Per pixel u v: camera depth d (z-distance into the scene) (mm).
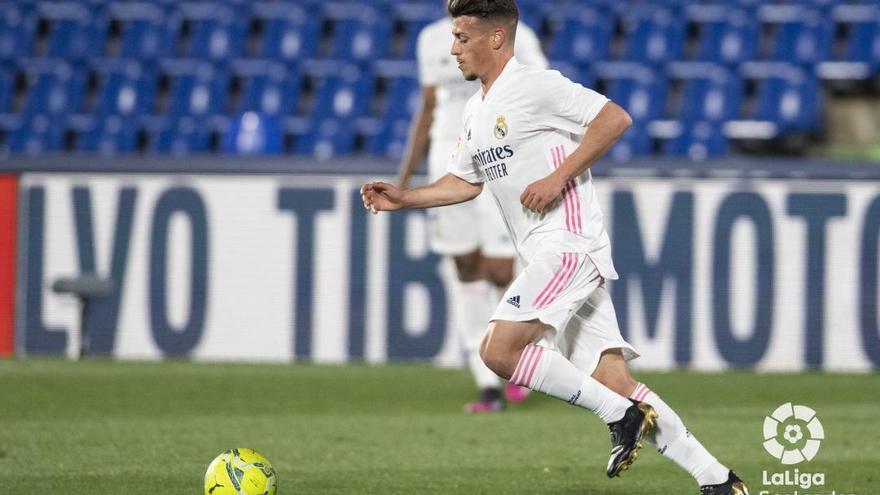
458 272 26484
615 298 33219
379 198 16000
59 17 53062
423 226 33750
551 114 15109
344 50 51125
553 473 18750
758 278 32844
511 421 24453
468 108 15797
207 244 34219
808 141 46344
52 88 50750
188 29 52906
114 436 22250
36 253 34531
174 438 22062
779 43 48719
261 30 52781
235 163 34094
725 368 33000
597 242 15219
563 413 25688
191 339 34375
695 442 14953
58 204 34438
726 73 48094
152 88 50250
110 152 48406
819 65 47812
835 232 32656
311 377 31219
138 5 53281
